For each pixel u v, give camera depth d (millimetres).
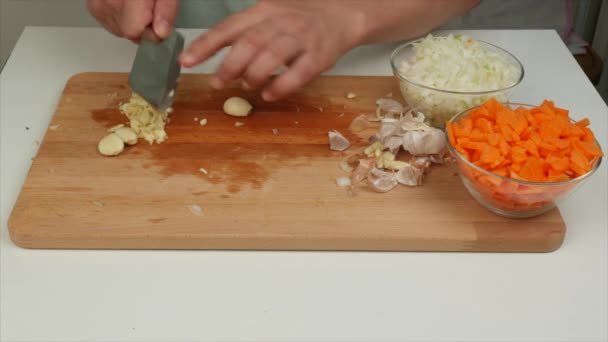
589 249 913
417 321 809
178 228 892
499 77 1068
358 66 1286
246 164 1013
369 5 1174
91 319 804
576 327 804
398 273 875
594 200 986
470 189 915
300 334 793
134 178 978
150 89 1036
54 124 1090
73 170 990
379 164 1005
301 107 1152
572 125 898
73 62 1299
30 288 841
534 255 906
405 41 1361
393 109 1132
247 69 1023
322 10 1109
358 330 798
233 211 923
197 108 1142
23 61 1296
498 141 866
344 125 1110
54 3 1997
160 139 1059
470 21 1891
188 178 980
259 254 900
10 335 784
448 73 1061
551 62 1316
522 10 1892
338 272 874
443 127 1100
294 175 992
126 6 1036
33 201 930
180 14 1510
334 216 919
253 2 1492
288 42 1024
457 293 846
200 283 854
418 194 959
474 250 907
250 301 831
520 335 794
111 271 868
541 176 840
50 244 893
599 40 2004
